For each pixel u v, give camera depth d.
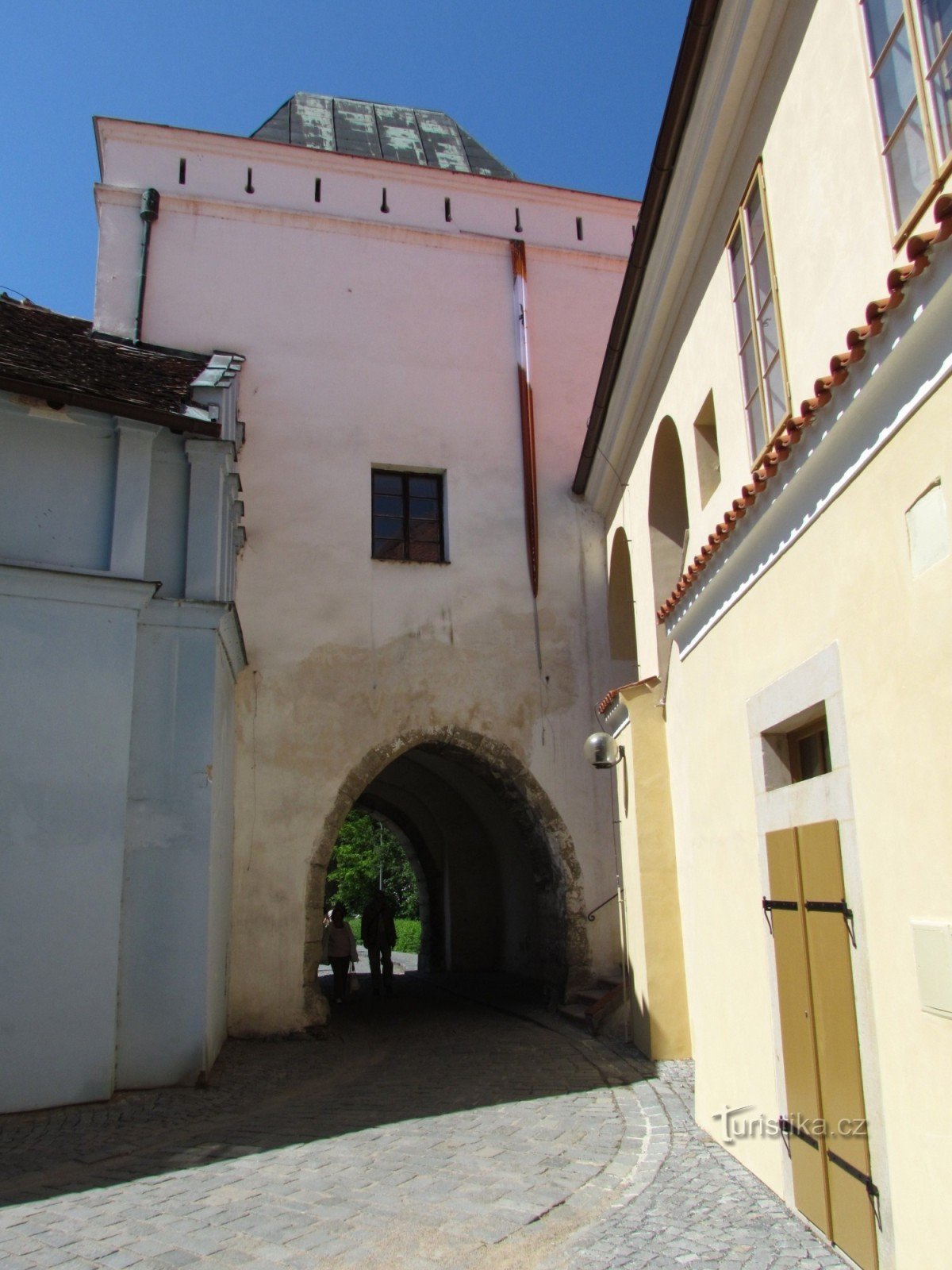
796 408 5.45
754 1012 5.39
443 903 18.94
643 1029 9.14
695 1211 4.80
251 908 11.28
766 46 5.92
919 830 3.56
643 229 8.02
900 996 3.70
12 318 10.98
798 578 4.70
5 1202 5.20
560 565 13.55
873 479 3.90
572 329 14.55
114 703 8.20
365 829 43.75
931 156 3.97
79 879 7.77
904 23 4.24
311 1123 6.91
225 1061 9.38
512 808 13.24
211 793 8.59
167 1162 5.95
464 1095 7.81
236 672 11.36
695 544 8.02
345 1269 4.21
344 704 12.27
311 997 11.22
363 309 13.80
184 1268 4.23
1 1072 7.23
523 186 15.02
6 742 7.78
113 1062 7.65
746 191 6.45
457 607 13.03
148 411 8.87
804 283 5.33
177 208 13.51
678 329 8.52
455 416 13.76
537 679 13.09
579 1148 6.09
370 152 17.81
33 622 8.09
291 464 12.94
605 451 11.91
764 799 5.19
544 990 13.09
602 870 12.66
